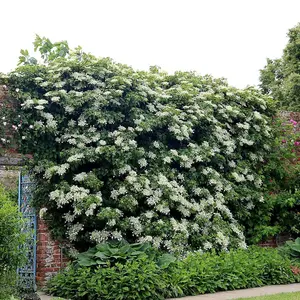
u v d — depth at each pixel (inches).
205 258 293.6
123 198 296.0
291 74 722.8
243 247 332.2
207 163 359.9
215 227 326.6
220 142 370.9
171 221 306.8
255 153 397.4
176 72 384.2
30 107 295.9
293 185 403.2
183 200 315.3
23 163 297.7
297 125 443.8
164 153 328.8
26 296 263.7
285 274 306.0
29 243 294.7
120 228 292.4
